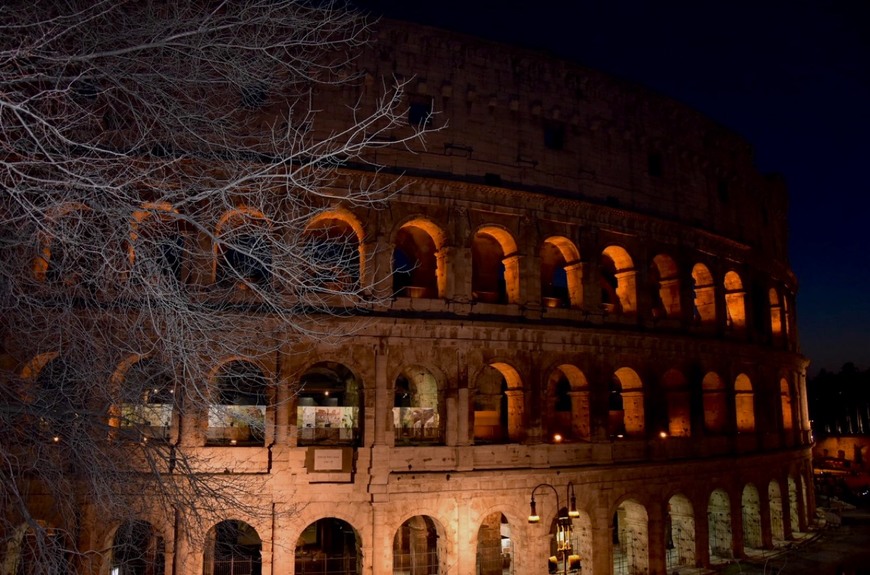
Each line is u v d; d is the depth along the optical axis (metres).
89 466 21.41
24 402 21.11
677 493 55.69
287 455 42.34
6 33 20.23
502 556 55.78
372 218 46.38
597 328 52.47
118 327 28.48
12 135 23.75
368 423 44.28
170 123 21.30
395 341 45.72
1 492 23.67
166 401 35.09
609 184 56.38
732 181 68.62
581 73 56.28
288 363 43.22
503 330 48.78
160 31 19.39
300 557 56.88
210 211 24.23
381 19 48.41
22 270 22.95
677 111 62.75
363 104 46.97
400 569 54.31
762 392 67.88
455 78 50.56
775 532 66.75
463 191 49.09
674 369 58.31
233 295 39.84
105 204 18.86
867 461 135.88
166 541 39.31
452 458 46.09
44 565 18.67
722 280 64.75
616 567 56.81
